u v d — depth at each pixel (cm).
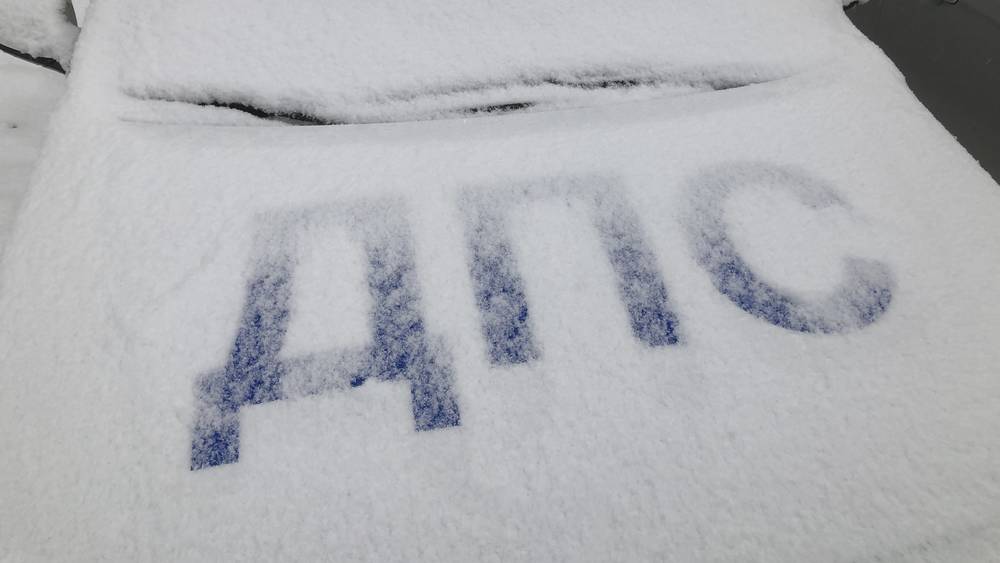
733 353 99
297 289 103
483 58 130
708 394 95
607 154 119
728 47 135
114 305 102
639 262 107
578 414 93
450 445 90
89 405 94
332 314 101
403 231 109
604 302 103
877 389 96
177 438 91
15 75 226
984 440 93
